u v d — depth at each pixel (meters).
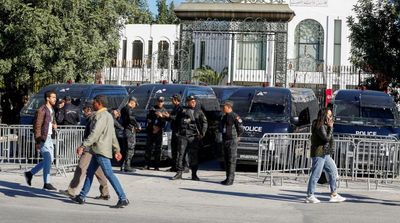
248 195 13.41
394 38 22.88
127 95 20.16
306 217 11.02
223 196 13.18
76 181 11.89
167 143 17.23
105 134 11.31
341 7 39.78
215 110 20.44
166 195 13.11
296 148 15.08
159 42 45.34
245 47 38.00
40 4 23.73
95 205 11.64
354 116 17.69
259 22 27.81
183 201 12.46
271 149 14.83
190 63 29.00
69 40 23.55
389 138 15.97
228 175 14.64
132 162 18.97
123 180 14.96
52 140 13.49
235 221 10.53
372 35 23.06
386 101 18.20
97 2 25.89
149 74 38.78
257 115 17.59
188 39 28.67
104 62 26.08
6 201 11.84
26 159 16.14
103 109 11.44
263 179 15.49
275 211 11.60
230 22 28.02
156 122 17.09
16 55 23.33
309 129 19.45
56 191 13.07
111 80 36.94
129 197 12.72
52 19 22.80
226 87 21.73
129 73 38.53
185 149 15.15
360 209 12.01
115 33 26.95
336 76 35.16
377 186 14.85
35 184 13.93
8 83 25.41
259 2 27.75
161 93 19.11
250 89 18.95
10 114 26.84
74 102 18.92
